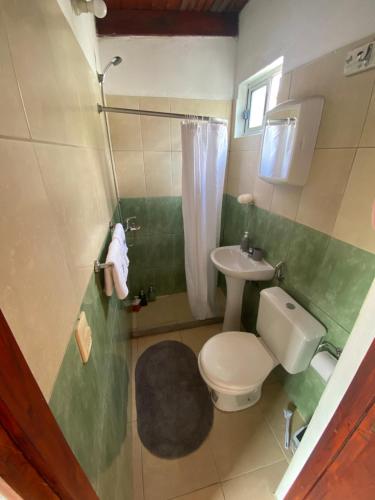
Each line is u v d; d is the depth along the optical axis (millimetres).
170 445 1314
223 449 1305
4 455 324
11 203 371
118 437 1042
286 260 1454
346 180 998
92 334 773
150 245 2387
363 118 900
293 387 1495
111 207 1561
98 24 1643
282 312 1284
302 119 1103
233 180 2104
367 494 569
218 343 1466
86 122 1020
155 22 1689
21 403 321
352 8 894
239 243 2072
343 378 675
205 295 2107
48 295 473
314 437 809
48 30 625
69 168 702
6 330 299
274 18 1357
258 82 1726
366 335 596
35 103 504
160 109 1927
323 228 1148
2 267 332
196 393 1588
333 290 1122
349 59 916
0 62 378
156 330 2107
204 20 1733
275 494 1135
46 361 437
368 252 938
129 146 1973
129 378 1631
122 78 1797
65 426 490
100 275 983
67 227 630
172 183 2184
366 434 545
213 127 1622
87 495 515
